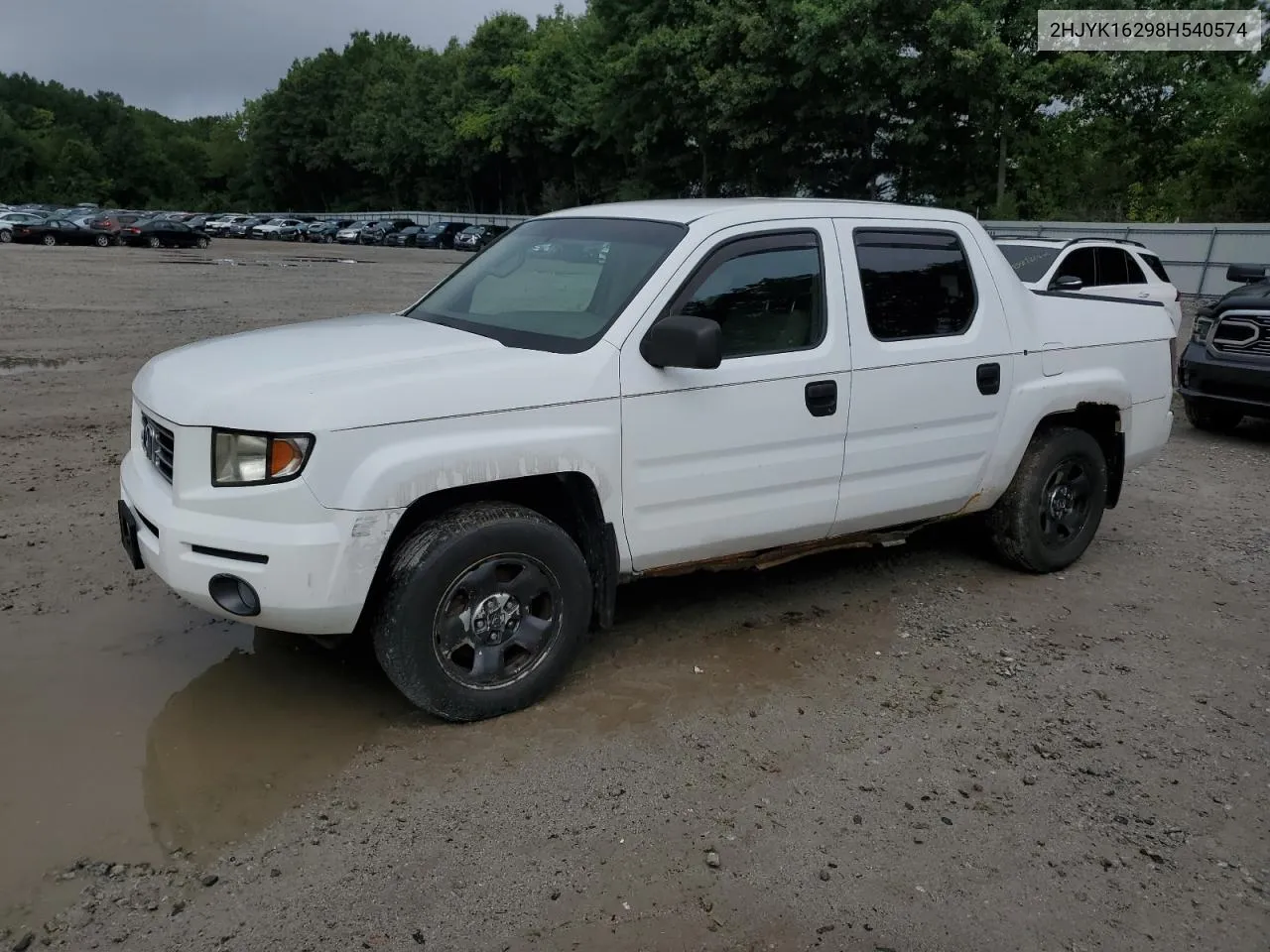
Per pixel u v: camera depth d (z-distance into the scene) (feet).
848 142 120.88
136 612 14.84
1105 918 9.06
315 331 13.37
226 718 11.98
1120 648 14.92
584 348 12.21
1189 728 12.57
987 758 11.69
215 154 389.60
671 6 131.75
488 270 15.07
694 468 12.92
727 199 14.90
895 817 10.46
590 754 11.47
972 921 8.95
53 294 64.08
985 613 16.06
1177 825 10.52
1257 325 28.66
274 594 10.66
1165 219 107.65
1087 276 38.32
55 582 15.80
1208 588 17.52
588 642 14.46
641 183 150.30
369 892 9.05
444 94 241.35
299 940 8.42
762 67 112.88
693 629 15.05
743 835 10.07
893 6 100.01
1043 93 99.19
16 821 9.84
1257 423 33.42
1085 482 17.80
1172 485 24.77
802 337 13.83
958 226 15.93
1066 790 11.07
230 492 10.63
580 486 12.39
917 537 19.83
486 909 8.87
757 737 11.97
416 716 12.17
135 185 370.12
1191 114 107.24
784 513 13.92
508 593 11.87
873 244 14.71
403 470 10.80
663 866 9.55
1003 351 15.90
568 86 186.19
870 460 14.56
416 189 270.87
